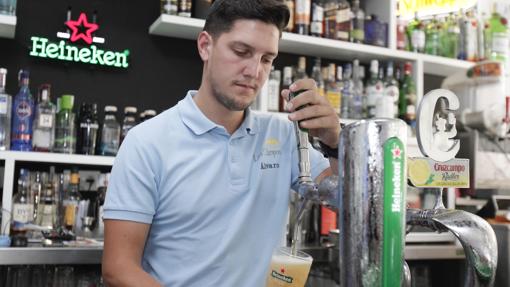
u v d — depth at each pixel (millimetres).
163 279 1212
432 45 3133
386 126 469
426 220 570
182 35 2787
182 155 1241
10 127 2324
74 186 2445
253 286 1240
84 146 2449
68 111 2426
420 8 2592
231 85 1117
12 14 2309
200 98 1292
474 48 3227
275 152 1344
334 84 2869
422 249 2605
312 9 2850
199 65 2902
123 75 2744
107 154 2479
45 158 2264
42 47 2566
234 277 1222
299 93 963
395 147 467
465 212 558
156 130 1252
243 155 1287
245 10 1080
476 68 2961
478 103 2910
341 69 2900
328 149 979
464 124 2844
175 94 2844
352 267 476
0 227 2191
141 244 1173
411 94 2988
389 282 462
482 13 3275
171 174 1223
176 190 1216
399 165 468
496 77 2910
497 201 2391
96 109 2564
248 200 1259
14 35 2492
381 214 463
